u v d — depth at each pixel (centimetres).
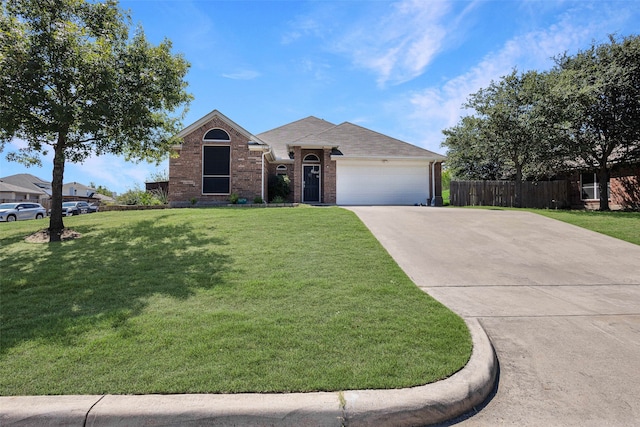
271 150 1775
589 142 1606
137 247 802
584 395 286
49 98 828
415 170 2002
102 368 302
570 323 431
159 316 421
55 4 886
